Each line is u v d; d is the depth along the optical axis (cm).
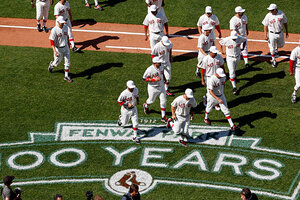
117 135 2930
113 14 4309
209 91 2838
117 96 3269
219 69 2781
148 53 3769
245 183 2541
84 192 2492
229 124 3008
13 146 2834
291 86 3347
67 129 2972
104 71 3541
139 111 3141
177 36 4012
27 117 3070
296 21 4156
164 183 2548
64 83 3409
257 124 2984
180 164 2684
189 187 2519
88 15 4300
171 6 4403
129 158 2738
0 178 2594
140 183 2548
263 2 4409
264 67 3578
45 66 3600
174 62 3666
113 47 3850
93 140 2886
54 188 2520
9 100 3225
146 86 3381
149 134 2939
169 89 3362
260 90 3319
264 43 3897
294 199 2428
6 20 4244
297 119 3012
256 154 2747
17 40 3953
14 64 3619
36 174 2623
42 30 4078
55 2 4503
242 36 3488
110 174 2617
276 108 3123
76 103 3200
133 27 4134
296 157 2709
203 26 3256
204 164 2681
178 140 2881
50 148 2820
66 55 3353
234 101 3222
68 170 2650
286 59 3669
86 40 3953
